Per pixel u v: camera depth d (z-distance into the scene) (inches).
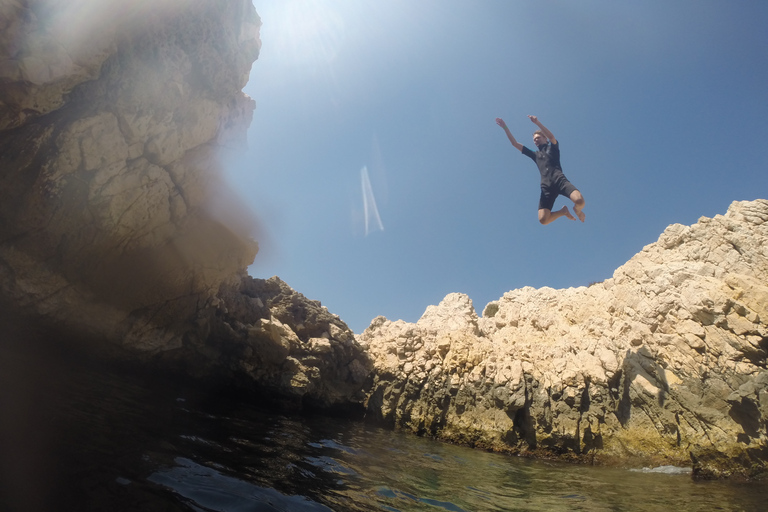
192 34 413.1
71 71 349.7
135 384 445.7
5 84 327.0
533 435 520.7
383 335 754.2
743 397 415.8
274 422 442.9
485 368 596.4
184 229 503.2
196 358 571.2
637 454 465.1
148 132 418.3
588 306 637.9
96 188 414.9
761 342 434.3
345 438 437.1
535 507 272.2
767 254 478.9
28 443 194.9
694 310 482.9
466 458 436.8
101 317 483.5
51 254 431.5
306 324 665.0
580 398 513.3
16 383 300.7
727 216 552.4
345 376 655.1
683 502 306.5
